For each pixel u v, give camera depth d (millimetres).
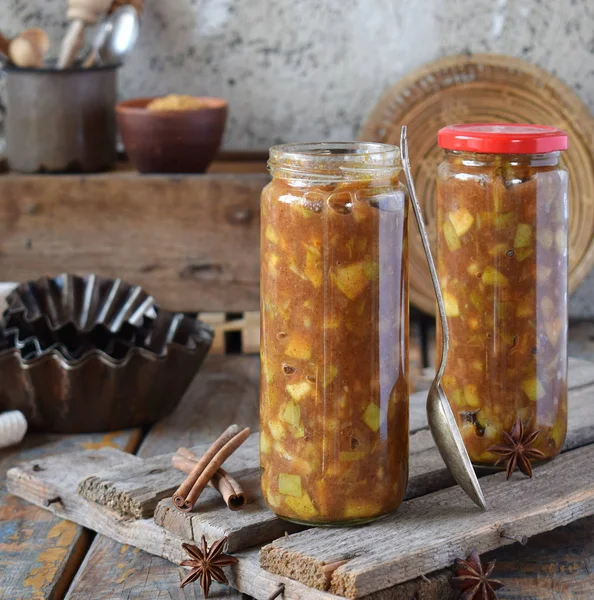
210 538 902
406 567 857
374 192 879
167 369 1119
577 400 1075
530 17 1403
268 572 873
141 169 1317
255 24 1411
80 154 1318
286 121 1433
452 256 957
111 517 956
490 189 937
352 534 884
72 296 1191
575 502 923
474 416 960
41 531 972
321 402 884
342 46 1413
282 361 891
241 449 1014
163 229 1304
